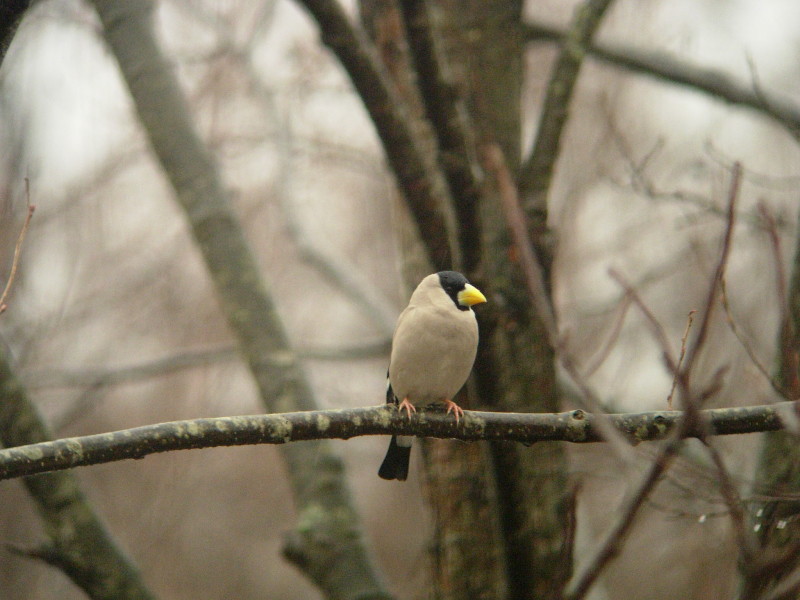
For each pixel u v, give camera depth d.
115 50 11.99
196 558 21.58
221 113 16.16
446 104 8.27
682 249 13.61
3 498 16.80
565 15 19.83
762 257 13.19
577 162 16.31
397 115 8.43
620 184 11.82
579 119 16.80
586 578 5.46
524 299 9.30
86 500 9.14
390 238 21.36
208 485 21.62
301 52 15.02
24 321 13.48
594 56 13.05
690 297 15.98
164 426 6.39
